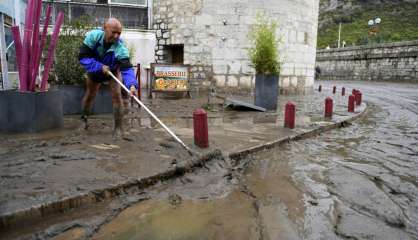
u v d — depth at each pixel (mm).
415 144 6465
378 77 34156
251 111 9164
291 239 2660
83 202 2955
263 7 13719
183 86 11562
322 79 41406
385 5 58625
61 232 2562
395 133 7621
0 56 7746
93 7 14102
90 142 4770
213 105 9922
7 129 5367
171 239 2561
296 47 14648
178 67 11445
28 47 5227
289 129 6758
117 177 3385
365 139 6812
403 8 55812
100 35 4844
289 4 14078
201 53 14055
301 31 14750
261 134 6152
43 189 3012
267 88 9758
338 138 6805
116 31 4746
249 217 3000
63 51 7293
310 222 2979
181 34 14234
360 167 4805
